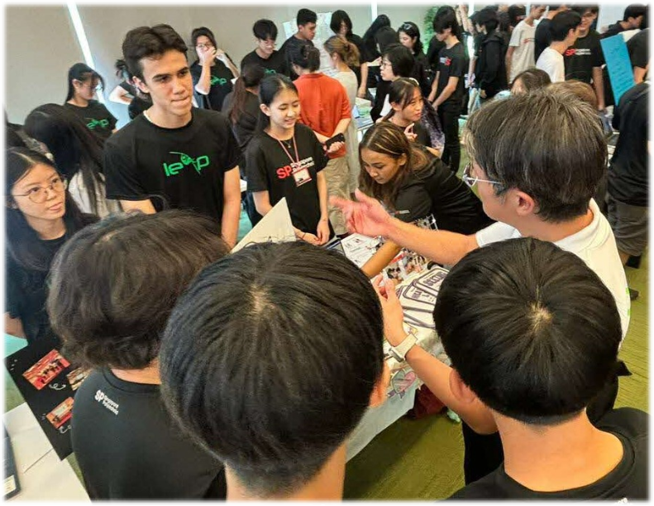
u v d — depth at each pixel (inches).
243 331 16.0
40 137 82.0
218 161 70.7
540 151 28.7
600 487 19.7
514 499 20.1
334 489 20.1
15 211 51.6
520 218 33.2
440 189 67.4
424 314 56.9
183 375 16.8
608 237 32.6
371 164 64.8
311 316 16.3
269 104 80.5
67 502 38.1
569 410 19.2
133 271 23.6
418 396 75.9
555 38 124.6
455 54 158.2
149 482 22.9
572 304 19.2
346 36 182.2
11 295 52.7
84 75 116.6
